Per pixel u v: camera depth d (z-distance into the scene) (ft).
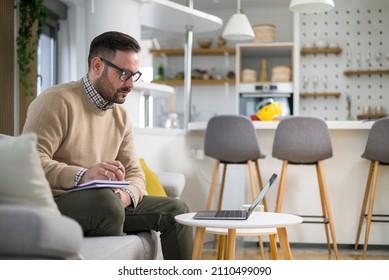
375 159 15.93
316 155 15.85
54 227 4.49
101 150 9.78
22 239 4.36
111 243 7.39
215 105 32.07
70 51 26.84
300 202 17.56
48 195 5.16
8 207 4.47
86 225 7.95
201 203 18.30
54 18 26.14
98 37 9.48
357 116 29.73
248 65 31.40
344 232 17.42
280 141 16.01
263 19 31.73
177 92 32.27
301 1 18.29
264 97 29.91
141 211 9.50
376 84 30.19
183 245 9.46
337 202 17.46
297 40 29.48
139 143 16.35
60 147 9.23
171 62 32.45
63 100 9.14
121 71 9.34
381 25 30.22
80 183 8.50
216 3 30.96
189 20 18.93
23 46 18.45
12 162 4.94
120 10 16.69
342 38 30.37
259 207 10.23
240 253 16.56
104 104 9.52
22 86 19.56
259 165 17.79
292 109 29.73
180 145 17.56
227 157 16.57
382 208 17.29
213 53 31.73
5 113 18.45
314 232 17.61
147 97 19.49
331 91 30.35
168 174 14.75
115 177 8.55
